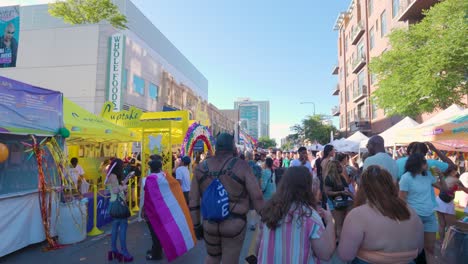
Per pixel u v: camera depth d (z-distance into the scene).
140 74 26.25
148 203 5.42
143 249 6.33
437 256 5.36
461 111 7.17
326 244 2.38
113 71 22.69
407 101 15.95
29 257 5.81
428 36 15.62
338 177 6.07
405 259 2.33
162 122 10.63
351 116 43.94
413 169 4.08
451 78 14.10
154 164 5.72
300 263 2.34
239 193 3.42
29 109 6.19
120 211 5.61
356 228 2.40
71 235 6.63
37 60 23.34
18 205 6.00
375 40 33.16
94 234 7.42
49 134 6.69
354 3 41.34
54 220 6.70
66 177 7.15
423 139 7.48
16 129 5.82
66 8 25.64
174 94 34.72
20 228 6.02
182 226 5.61
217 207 3.22
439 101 15.24
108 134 9.55
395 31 17.64
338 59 52.09
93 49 22.80
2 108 5.61
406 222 2.38
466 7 14.13
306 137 54.16
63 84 22.88
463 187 6.05
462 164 11.27
